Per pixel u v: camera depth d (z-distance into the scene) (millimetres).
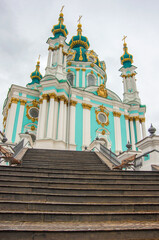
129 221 4430
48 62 24953
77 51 31984
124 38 34781
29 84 33219
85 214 4383
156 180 6793
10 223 3994
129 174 7480
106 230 3703
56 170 7340
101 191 5715
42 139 19672
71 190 5613
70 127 22016
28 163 9344
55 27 27375
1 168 7070
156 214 4613
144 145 9734
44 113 21062
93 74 29828
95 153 12711
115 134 25047
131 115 27516
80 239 3572
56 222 4227
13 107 23000
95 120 24453
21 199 5043
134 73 31406
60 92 22312
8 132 21672
